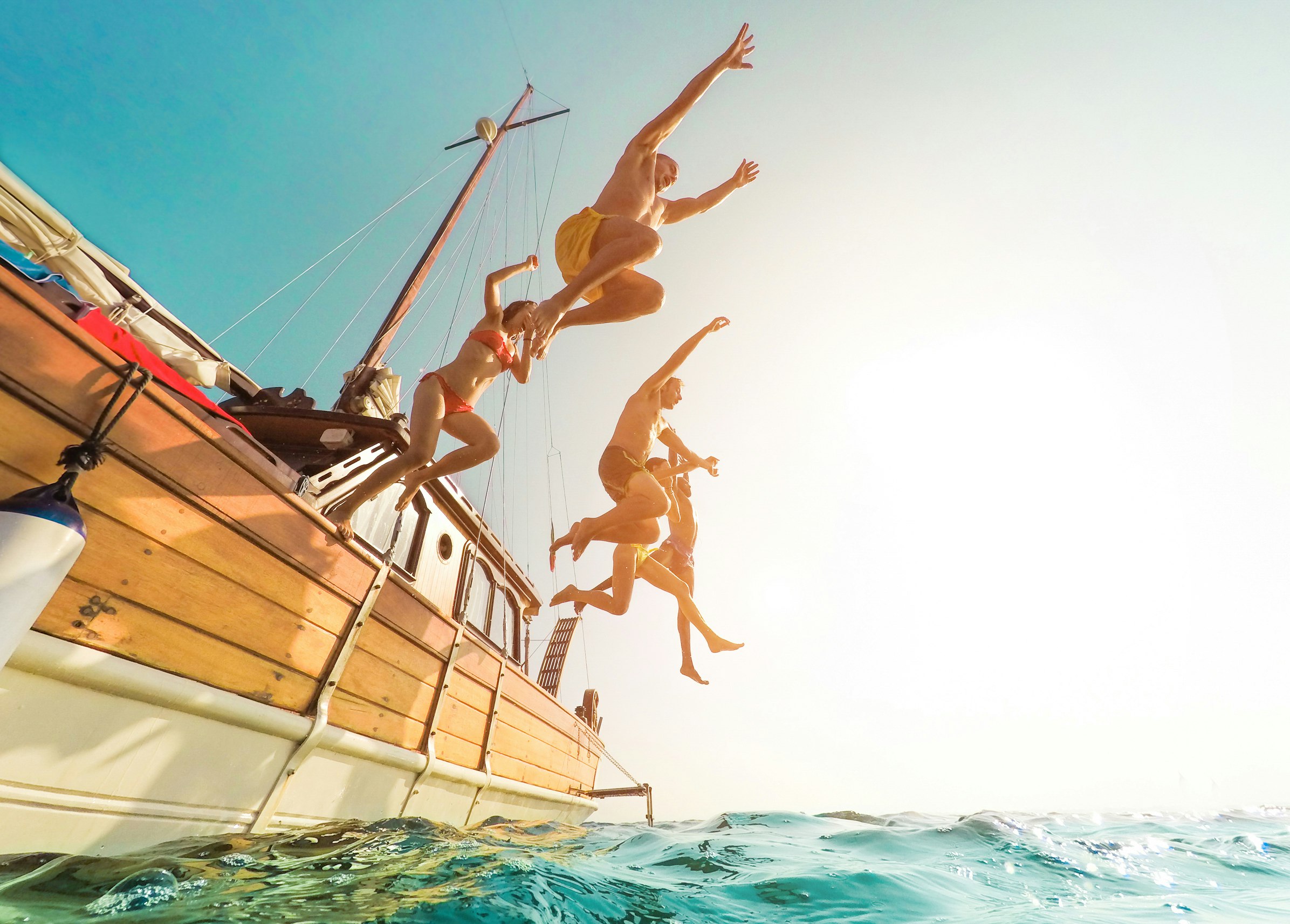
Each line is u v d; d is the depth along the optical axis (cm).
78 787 262
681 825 806
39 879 221
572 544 550
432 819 533
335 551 408
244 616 341
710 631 652
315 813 396
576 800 944
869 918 272
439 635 546
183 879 240
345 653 415
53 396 251
